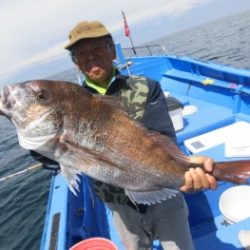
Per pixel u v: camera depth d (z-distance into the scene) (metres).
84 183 2.09
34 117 0.84
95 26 1.00
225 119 2.35
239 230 1.49
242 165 0.90
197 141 2.04
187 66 3.53
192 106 2.76
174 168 0.93
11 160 6.59
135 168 0.92
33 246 3.22
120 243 1.67
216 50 13.32
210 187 0.92
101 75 1.04
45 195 4.25
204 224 1.68
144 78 1.07
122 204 1.09
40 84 0.84
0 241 3.50
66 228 1.49
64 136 0.85
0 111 0.85
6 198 4.54
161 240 1.16
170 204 1.09
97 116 0.87
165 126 1.03
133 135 0.91
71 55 1.08
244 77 2.46
